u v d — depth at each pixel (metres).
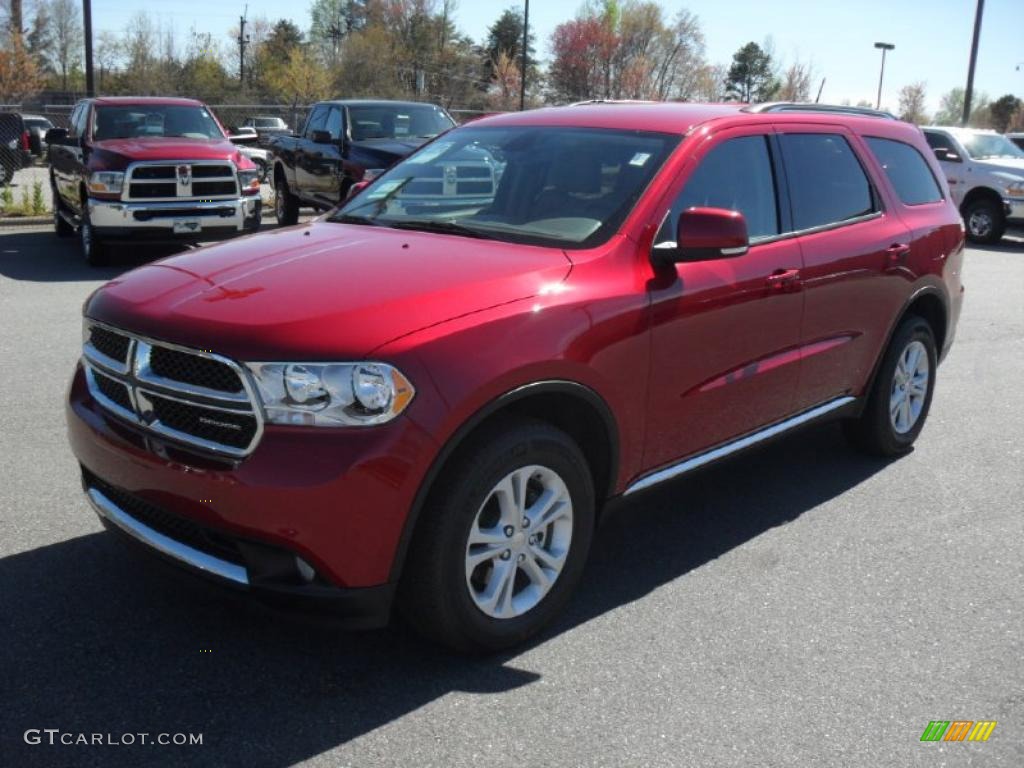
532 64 73.88
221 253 3.85
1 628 3.50
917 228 5.43
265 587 3.01
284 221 16.28
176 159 11.59
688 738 3.04
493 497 3.37
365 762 2.86
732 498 5.08
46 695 3.12
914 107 68.06
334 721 3.05
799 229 4.62
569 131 4.48
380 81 64.50
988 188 17.91
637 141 4.25
